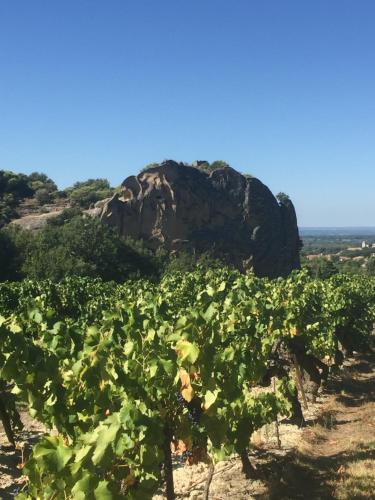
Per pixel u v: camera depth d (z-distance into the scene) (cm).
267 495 694
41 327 548
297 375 1211
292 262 8606
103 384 455
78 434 457
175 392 492
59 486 340
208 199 7588
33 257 4391
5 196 8519
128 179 7494
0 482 765
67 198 9188
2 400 888
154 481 416
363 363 2012
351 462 841
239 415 588
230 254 7550
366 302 2266
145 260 5722
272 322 898
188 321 514
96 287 1986
